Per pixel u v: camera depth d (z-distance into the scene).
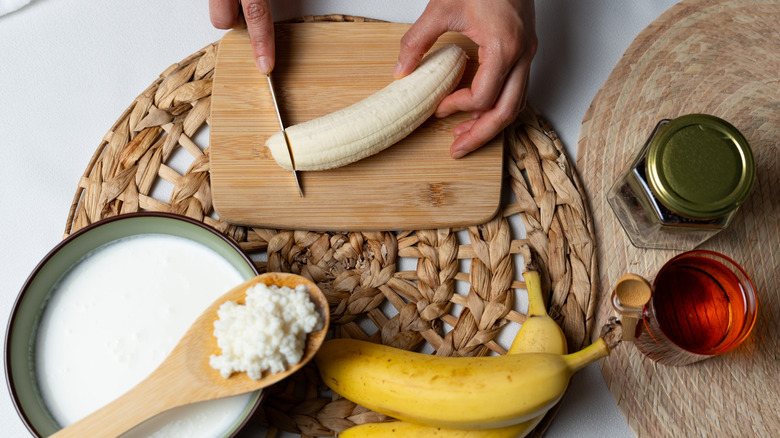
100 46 0.63
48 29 0.63
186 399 0.50
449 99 0.58
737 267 0.53
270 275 0.52
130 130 0.60
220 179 0.58
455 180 0.59
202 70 0.60
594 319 0.59
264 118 0.59
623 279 0.52
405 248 0.59
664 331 0.53
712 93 0.62
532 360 0.50
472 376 0.50
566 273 0.59
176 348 0.51
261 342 0.48
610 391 0.58
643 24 0.65
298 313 0.50
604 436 0.59
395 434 0.54
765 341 0.58
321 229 0.59
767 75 0.62
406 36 0.57
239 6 0.59
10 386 0.50
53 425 0.52
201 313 0.54
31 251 0.60
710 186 0.53
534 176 0.60
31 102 0.62
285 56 0.60
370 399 0.52
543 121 0.61
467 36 0.58
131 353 0.53
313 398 0.56
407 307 0.58
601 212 0.60
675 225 0.56
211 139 0.58
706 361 0.58
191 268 0.55
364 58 0.60
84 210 0.58
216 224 0.59
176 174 0.59
